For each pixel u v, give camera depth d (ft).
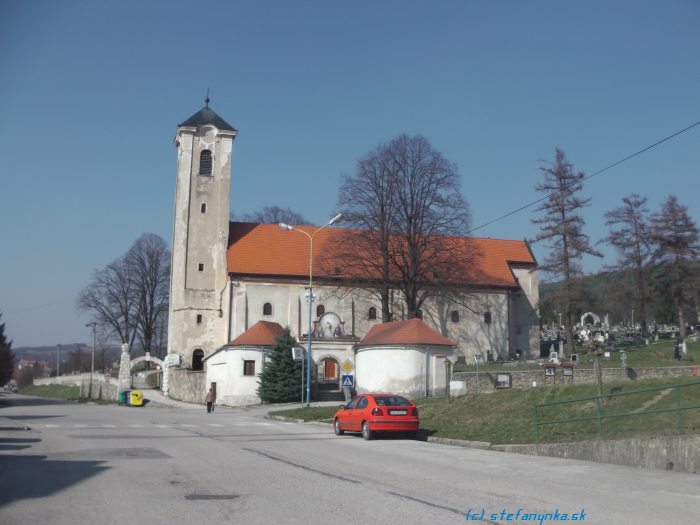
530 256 243.40
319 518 30.48
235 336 202.59
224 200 214.69
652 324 267.80
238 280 205.57
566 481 42.06
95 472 44.98
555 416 71.72
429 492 37.47
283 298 207.72
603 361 177.06
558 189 196.24
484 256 232.12
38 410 149.69
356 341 185.78
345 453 58.65
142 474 44.29
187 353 206.49
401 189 190.29
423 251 190.60
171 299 210.79
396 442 71.41
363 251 190.90
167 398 203.00
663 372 138.21
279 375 166.30
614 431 56.03
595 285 210.18
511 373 140.97
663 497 36.47
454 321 219.41
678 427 50.93
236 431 85.81
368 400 75.82
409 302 191.31
